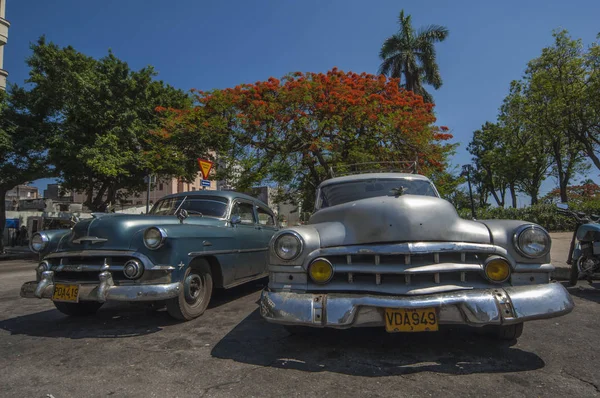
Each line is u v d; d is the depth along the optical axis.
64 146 16.33
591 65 17.08
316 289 3.11
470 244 3.03
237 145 14.48
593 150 19.33
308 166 14.98
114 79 17.22
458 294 2.83
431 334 3.74
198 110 14.88
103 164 15.69
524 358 3.10
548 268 3.01
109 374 2.92
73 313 4.83
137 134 17.25
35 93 16.80
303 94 13.34
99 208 19.91
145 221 4.37
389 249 2.99
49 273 4.17
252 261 5.92
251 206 6.43
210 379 2.79
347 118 14.02
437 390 2.54
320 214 3.80
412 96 15.88
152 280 4.01
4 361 3.24
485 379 2.71
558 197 34.59
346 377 2.77
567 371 2.83
